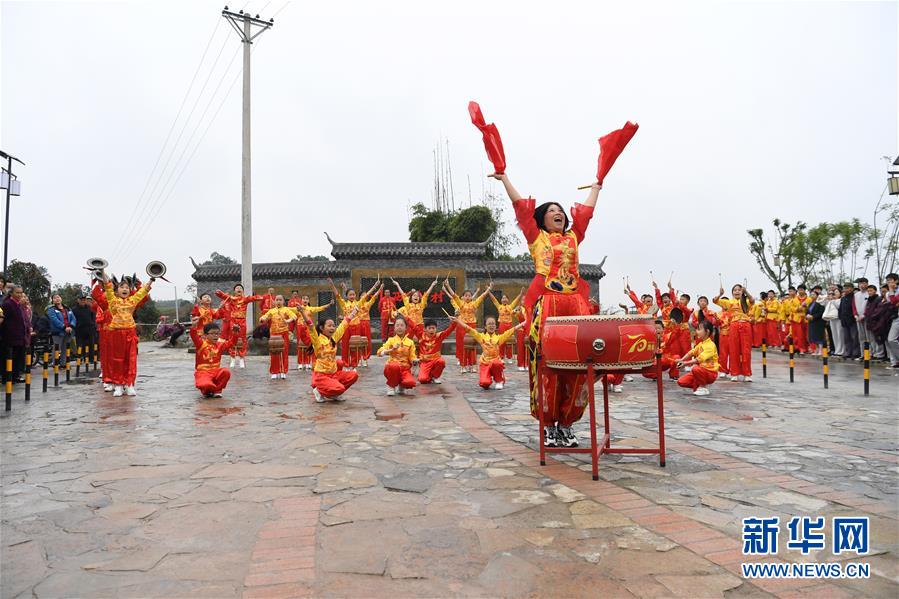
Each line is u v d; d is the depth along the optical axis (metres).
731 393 9.53
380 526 3.47
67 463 5.04
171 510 3.80
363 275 25.53
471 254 25.81
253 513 3.72
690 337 12.86
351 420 7.05
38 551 3.16
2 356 10.83
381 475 4.59
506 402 8.56
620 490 4.13
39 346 15.45
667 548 3.12
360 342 14.03
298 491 4.18
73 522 3.59
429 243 25.81
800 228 29.09
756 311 19.77
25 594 2.67
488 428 6.50
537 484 4.30
